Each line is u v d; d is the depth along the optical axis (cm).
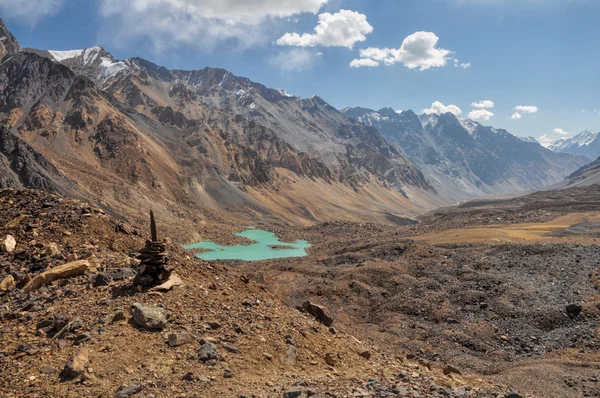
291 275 5375
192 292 1552
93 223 2066
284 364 1253
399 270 4884
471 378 1831
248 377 1095
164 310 1306
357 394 1116
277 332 1438
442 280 4375
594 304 3225
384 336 3162
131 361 1051
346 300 4241
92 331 1153
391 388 1241
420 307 3731
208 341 1216
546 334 3009
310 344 1469
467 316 3456
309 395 1051
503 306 3494
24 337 1138
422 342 3008
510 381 2094
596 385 1970
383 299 4169
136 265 1727
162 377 1003
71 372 953
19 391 885
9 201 2245
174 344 1157
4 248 1712
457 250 5450
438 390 1325
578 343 2784
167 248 2103
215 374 1061
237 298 1672
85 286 1476
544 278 4053
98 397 891
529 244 5144
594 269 4038
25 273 1588
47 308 1297
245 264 7475
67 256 1703
